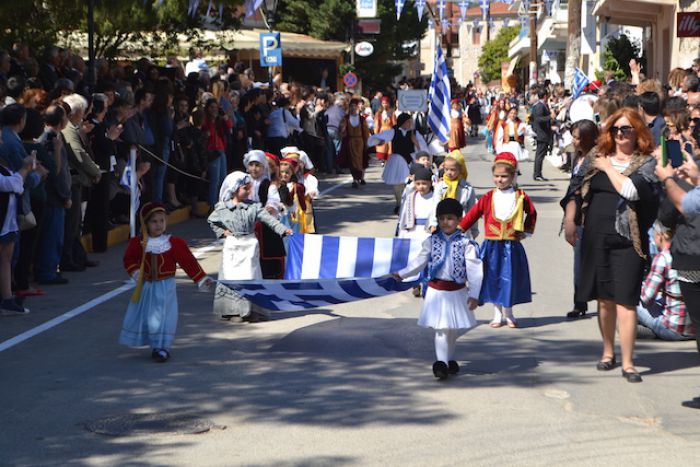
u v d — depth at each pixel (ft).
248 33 103.96
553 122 97.45
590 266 25.58
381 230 52.19
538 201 64.08
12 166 33.81
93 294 36.24
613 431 21.24
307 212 37.42
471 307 25.11
